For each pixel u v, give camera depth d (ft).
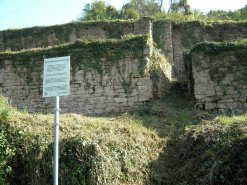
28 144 30.30
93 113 45.24
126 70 45.62
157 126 37.60
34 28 73.05
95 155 28.32
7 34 73.61
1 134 30.12
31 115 35.04
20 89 48.88
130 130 33.78
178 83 50.62
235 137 29.37
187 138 32.42
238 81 41.86
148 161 31.17
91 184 27.32
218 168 27.32
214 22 69.15
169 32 67.62
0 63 50.24
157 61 47.57
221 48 42.68
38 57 49.03
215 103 41.63
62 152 28.91
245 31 67.97
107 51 46.52
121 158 29.81
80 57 47.19
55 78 22.79
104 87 45.78
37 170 28.91
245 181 26.23
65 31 71.51
